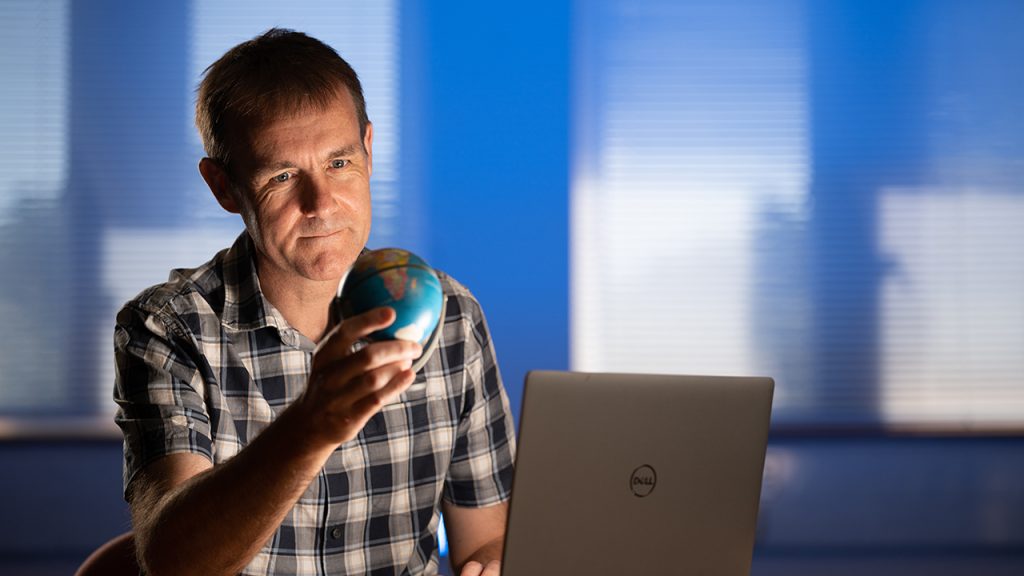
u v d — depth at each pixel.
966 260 4.57
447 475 1.58
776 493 4.46
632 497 1.10
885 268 4.56
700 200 4.54
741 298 4.54
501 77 4.47
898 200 4.57
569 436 1.07
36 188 4.46
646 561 1.12
